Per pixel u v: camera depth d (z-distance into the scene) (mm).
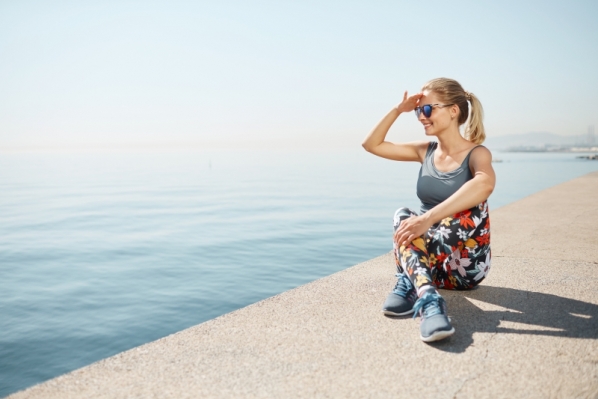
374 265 2914
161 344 1699
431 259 2148
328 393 1298
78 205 25297
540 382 1336
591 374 1380
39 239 13891
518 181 42469
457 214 2031
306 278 8469
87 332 5867
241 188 38781
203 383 1382
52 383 1401
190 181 50062
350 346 1644
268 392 1313
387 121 2244
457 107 1990
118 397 1305
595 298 2150
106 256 11008
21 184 47062
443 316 1649
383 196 29703
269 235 13766
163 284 8203
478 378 1371
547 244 3441
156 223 17328
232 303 6984
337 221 17125
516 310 1994
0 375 4625
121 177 59812
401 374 1411
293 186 40969
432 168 2102
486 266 2117
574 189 7504
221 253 10984
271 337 1747
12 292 7879
